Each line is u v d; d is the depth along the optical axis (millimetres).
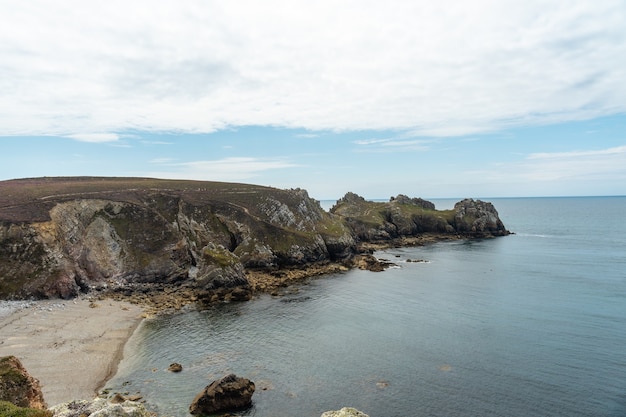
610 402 37406
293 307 69812
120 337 54719
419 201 189500
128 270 84812
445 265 108250
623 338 52562
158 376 43344
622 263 106812
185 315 65562
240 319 63375
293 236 106812
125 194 105062
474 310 66688
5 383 28766
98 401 26562
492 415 36000
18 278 70312
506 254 124875
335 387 41125
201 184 131500
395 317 63656
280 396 39375
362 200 189625
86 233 88188
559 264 106750
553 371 43719
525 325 58500
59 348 49125
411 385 41406
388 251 133750
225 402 36812
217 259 82188
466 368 45000
